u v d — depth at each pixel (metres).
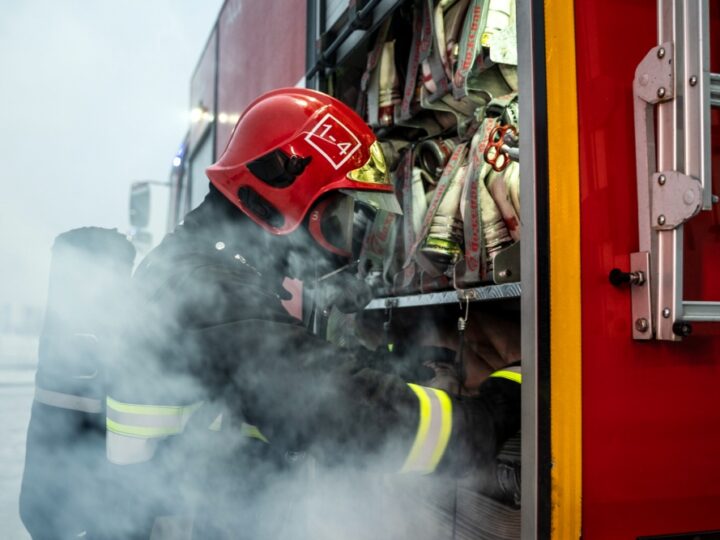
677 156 1.02
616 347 1.05
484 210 1.58
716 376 1.11
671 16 1.04
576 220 1.04
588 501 1.03
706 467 1.09
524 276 1.05
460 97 1.70
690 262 1.12
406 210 1.98
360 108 2.31
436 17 1.80
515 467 1.27
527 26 1.07
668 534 1.07
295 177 1.24
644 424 1.06
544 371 1.01
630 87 1.10
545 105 1.05
